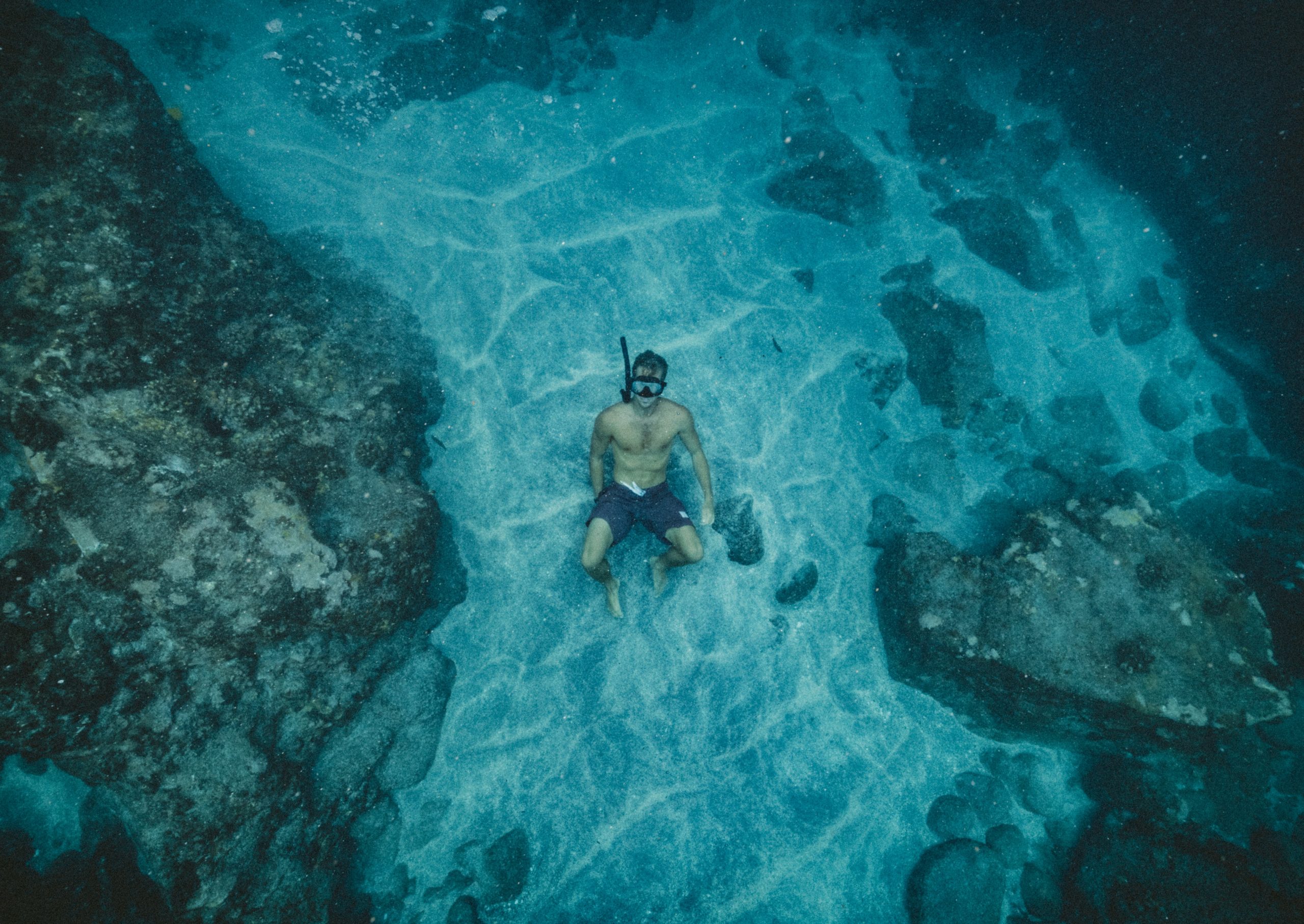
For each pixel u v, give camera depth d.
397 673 3.60
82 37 3.54
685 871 3.63
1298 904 3.45
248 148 4.42
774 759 3.91
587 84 5.31
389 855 3.47
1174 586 3.80
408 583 3.41
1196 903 3.50
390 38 4.88
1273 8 4.34
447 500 4.05
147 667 2.83
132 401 2.94
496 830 3.60
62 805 3.10
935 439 4.78
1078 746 3.99
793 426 4.59
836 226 5.27
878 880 3.74
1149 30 4.96
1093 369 5.18
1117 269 5.39
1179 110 5.03
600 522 3.40
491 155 4.91
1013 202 5.36
